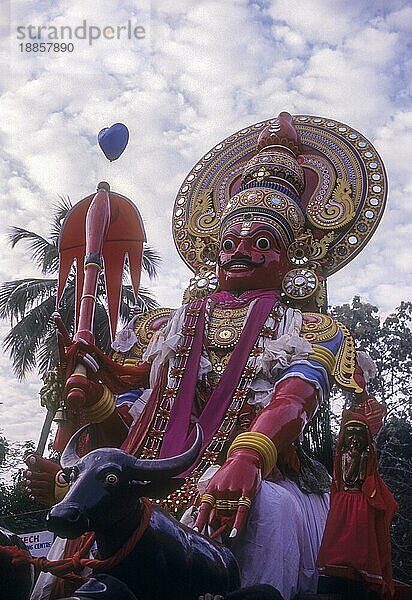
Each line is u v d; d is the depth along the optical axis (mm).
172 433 6223
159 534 4320
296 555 5574
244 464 5406
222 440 6070
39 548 7219
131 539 4223
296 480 6336
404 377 19906
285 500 5629
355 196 7992
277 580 5328
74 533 4039
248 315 6809
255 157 8133
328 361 6480
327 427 7074
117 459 4215
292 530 5574
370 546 5668
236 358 6523
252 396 6340
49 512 4035
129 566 4230
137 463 4215
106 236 6938
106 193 7023
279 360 6371
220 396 6352
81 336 6273
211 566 4500
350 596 5621
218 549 4680
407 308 20344
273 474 6055
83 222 7160
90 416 6285
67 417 6656
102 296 16172
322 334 6723
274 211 7480
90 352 6293
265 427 5746
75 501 4047
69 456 4574
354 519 5711
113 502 4129
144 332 7398
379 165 8133
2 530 4926
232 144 8828
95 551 5078
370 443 5961
